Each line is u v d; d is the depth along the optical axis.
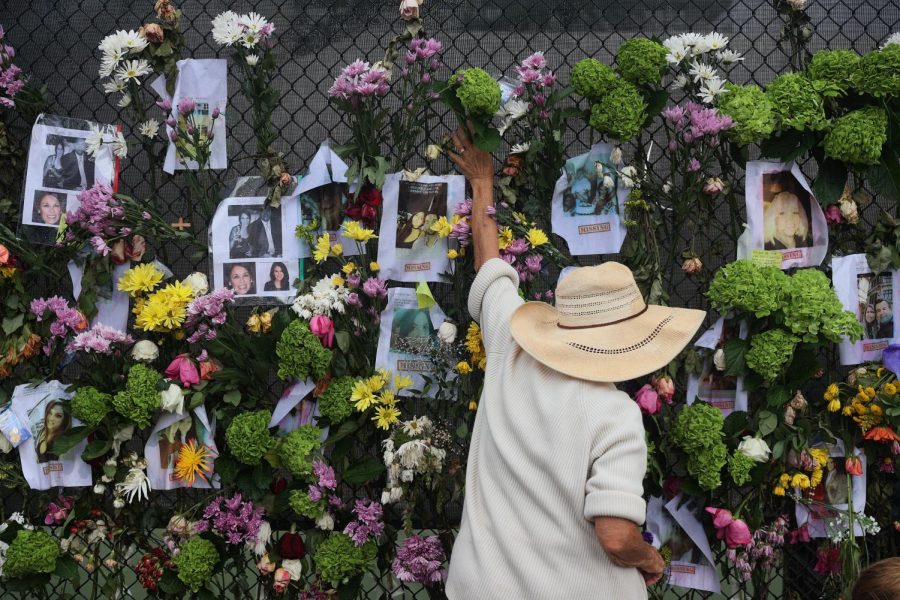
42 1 2.84
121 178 2.74
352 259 2.54
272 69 2.44
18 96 2.58
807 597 2.57
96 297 2.50
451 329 2.38
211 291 2.60
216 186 2.52
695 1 2.71
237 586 2.49
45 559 2.43
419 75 2.53
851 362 2.43
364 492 2.67
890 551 2.50
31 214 2.52
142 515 2.53
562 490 1.67
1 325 2.54
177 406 2.38
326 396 2.39
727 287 2.29
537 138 2.49
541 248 2.43
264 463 2.39
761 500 2.38
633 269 2.43
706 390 2.42
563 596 1.64
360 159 2.45
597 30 2.71
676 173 2.49
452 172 2.62
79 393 2.39
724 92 2.30
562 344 1.77
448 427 2.44
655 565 1.67
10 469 2.54
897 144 2.34
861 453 2.43
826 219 2.43
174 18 2.50
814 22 2.71
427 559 2.33
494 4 2.71
